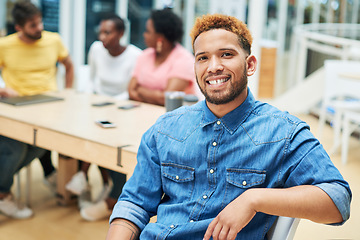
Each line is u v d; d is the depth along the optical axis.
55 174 3.14
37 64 3.28
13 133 2.38
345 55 5.20
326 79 4.52
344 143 3.93
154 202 1.40
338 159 4.08
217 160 1.29
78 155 2.09
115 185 2.71
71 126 2.24
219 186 1.29
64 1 5.41
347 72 4.24
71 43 5.57
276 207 1.14
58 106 2.70
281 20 6.60
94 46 3.54
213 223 1.18
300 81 5.97
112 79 3.44
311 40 6.12
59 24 5.49
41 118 2.38
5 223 2.73
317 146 1.22
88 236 2.59
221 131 1.30
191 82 2.96
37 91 3.29
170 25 2.87
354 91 4.38
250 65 1.33
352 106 4.10
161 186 1.40
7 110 2.55
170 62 2.93
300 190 1.15
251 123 1.29
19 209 2.82
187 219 1.31
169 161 1.36
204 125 1.33
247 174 1.26
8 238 2.53
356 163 3.98
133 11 6.55
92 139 2.02
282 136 1.24
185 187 1.34
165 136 1.39
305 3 6.55
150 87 2.99
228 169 1.27
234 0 6.58
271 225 1.28
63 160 2.95
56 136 2.17
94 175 3.54
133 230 1.34
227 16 1.30
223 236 1.15
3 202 2.77
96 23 5.91
